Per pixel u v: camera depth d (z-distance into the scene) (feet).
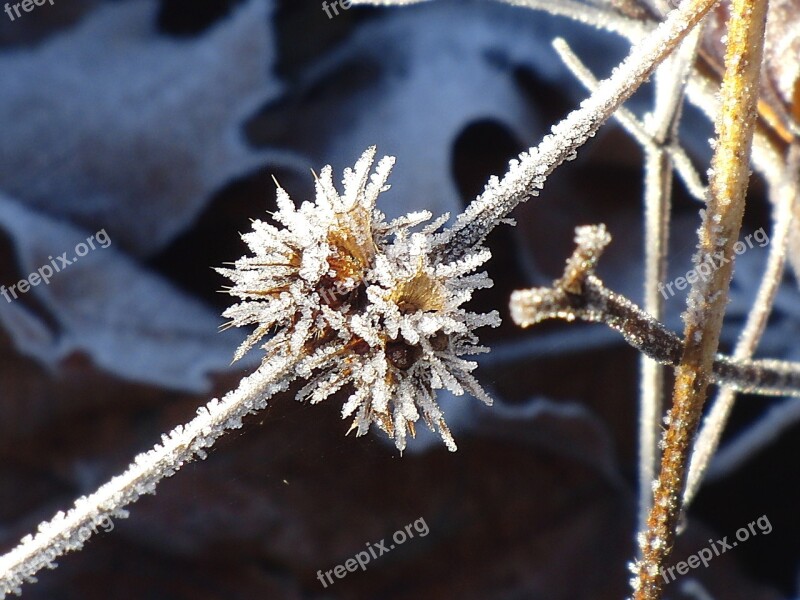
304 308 0.59
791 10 0.73
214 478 1.35
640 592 0.61
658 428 0.76
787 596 1.48
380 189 0.59
